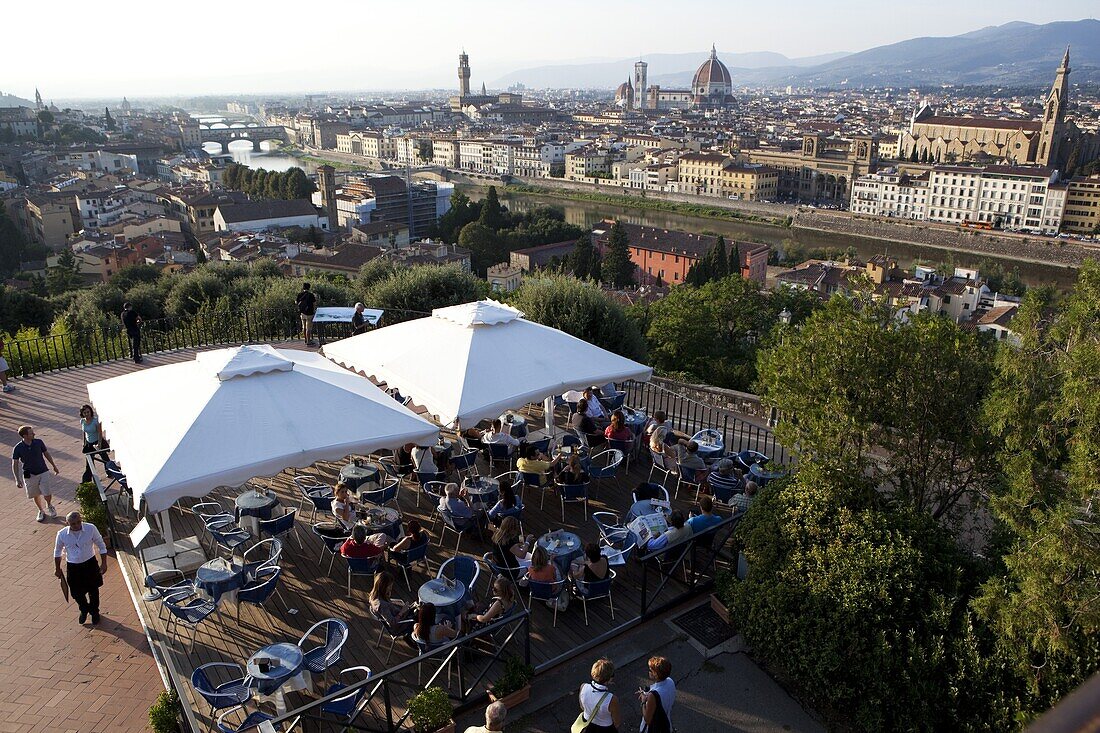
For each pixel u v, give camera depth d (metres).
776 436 14.68
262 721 10.53
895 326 14.55
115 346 32.72
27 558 15.81
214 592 12.78
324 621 11.86
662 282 133.88
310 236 161.62
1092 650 10.16
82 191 181.50
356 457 20.16
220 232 155.00
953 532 13.82
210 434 13.76
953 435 13.85
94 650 13.12
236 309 36.97
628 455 19.61
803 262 134.62
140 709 11.82
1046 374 11.31
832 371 14.06
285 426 14.20
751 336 51.72
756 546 13.43
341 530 14.77
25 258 146.88
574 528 16.92
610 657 13.19
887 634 11.61
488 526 16.30
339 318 29.33
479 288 37.47
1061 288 132.38
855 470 13.70
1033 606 9.97
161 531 16.50
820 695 12.12
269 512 15.88
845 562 12.09
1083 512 9.95
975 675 10.95
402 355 18.31
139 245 140.50
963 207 177.00
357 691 10.53
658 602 14.53
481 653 12.55
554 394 17.38
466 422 15.88
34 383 26.02
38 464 16.86
